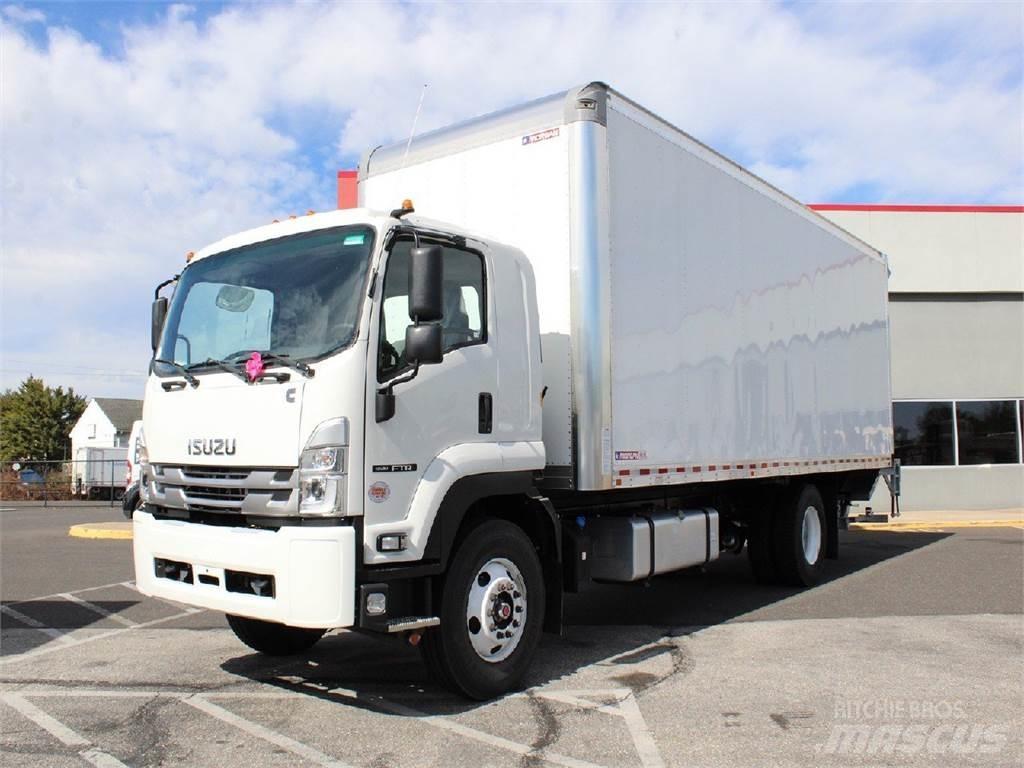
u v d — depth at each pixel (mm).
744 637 7191
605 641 7070
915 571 10930
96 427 60938
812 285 10023
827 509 10836
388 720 4980
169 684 5789
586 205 6121
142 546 5367
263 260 5352
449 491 5145
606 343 6188
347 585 4480
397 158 7234
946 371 19641
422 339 4668
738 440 8156
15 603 8961
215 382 5074
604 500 6977
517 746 4547
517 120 6520
